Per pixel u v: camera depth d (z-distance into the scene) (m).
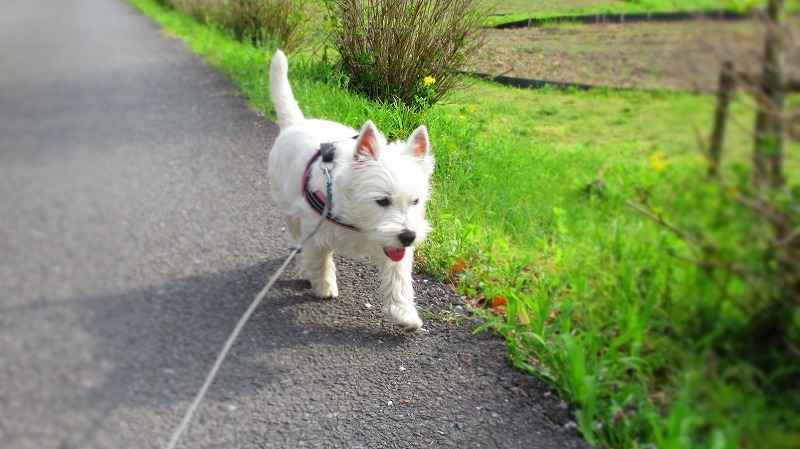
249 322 3.44
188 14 17.70
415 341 3.30
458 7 6.23
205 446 2.52
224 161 5.86
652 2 8.31
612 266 3.20
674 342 2.65
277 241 4.38
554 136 5.85
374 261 3.50
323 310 3.60
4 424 2.58
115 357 3.08
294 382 2.94
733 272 2.32
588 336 2.78
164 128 6.90
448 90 6.64
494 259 3.95
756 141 2.16
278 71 4.20
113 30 15.41
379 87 6.73
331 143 3.48
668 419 2.40
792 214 2.11
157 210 4.78
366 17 6.64
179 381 2.92
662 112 3.67
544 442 2.56
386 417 2.71
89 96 8.27
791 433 2.16
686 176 2.52
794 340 2.30
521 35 8.57
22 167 5.59
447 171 5.17
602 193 4.53
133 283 3.79
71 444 2.47
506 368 3.05
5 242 4.14
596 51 7.27
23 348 3.07
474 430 2.64
